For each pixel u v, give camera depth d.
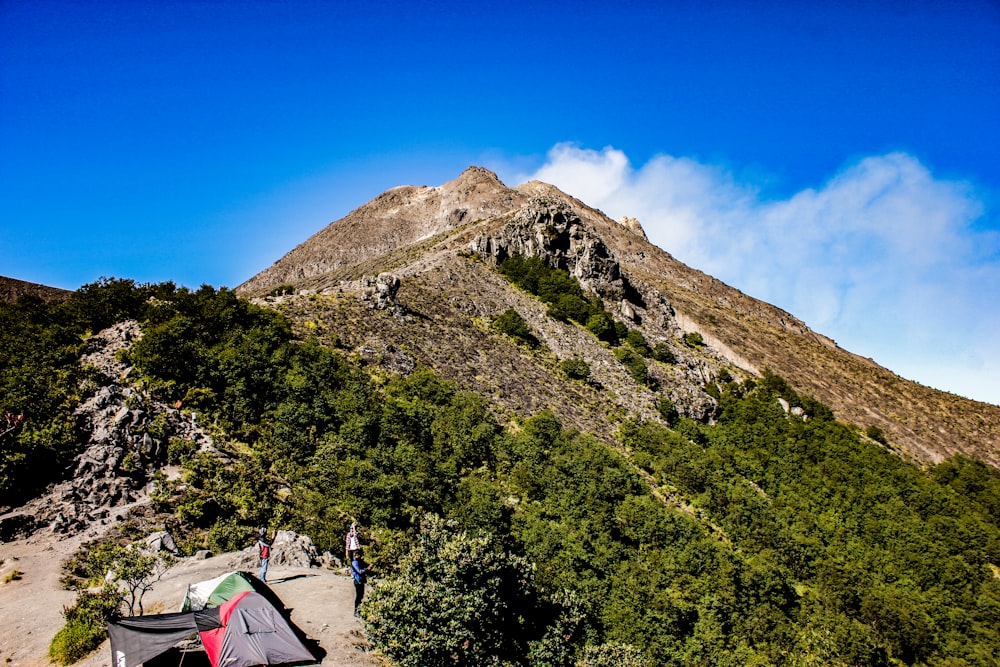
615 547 46.03
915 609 54.91
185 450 37.69
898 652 48.78
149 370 45.94
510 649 22.00
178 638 17.34
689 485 64.06
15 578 25.98
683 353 112.31
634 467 64.69
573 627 25.02
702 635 40.66
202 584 19.95
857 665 44.34
